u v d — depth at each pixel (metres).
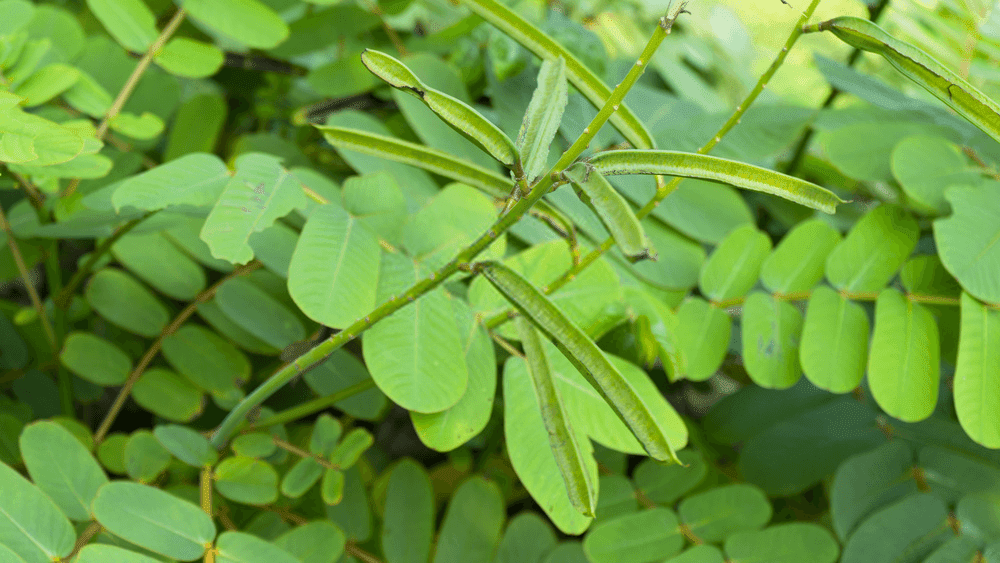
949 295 1.38
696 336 1.42
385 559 1.42
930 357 1.36
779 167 1.80
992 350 1.32
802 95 2.25
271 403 1.53
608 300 1.34
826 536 1.41
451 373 1.25
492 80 1.57
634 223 1.13
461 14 1.83
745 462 1.52
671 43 2.25
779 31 2.22
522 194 1.15
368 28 1.59
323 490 1.36
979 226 1.37
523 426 1.29
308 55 1.75
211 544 1.27
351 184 1.31
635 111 1.67
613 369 1.14
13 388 1.48
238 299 1.45
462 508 1.45
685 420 1.60
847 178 1.82
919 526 1.42
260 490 1.36
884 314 1.37
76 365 1.43
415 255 1.30
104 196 1.31
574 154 1.14
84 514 1.27
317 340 1.37
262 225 1.24
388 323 1.26
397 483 1.45
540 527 1.45
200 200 1.26
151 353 1.45
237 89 1.79
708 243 1.54
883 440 1.50
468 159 1.50
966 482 1.45
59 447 1.28
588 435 1.29
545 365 1.19
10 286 1.74
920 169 1.42
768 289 1.43
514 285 1.17
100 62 1.48
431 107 1.13
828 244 1.43
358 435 1.37
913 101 1.52
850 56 1.83
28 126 1.20
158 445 1.38
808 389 1.54
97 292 1.45
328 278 1.24
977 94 1.14
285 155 1.55
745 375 1.76
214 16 1.42
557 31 1.64
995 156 1.45
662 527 1.43
